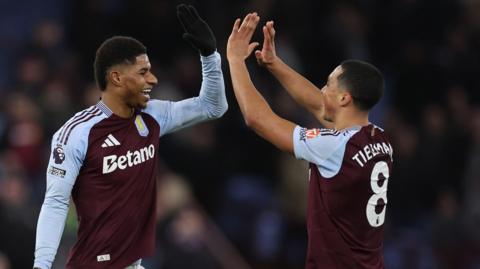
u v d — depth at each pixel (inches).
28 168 764.6
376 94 398.9
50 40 874.8
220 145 869.8
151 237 402.3
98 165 389.7
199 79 898.1
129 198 393.7
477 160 912.3
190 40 407.5
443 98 974.4
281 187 844.6
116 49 392.5
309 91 439.2
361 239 395.9
